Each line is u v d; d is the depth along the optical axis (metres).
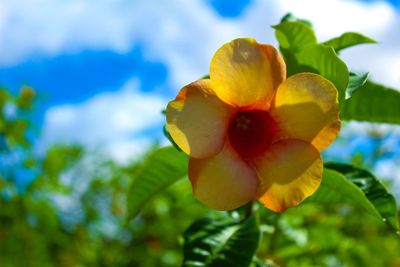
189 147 0.27
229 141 0.29
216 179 0.28
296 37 0.36
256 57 0.28
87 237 1.07
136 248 1.03
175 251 0.89
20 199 0.79
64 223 1.05
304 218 0.63
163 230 0.91
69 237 1.02
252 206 0.36
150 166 0.39
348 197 0.35
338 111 0.28
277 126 0.29
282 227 0.55
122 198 1.08
